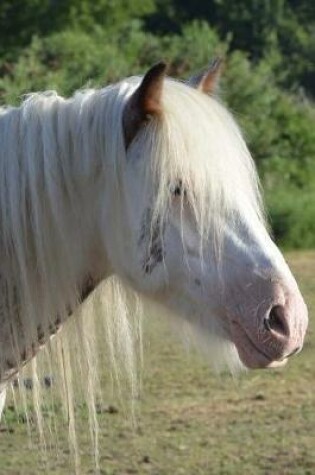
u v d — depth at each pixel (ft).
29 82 78.23
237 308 16.55
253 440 32.89
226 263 16.65
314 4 202.39
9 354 17.90
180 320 17.30
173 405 36.27
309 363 42.65
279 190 89.30
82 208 17.62
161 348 44.39
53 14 128.06
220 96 18.62
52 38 90.53
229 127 17.08
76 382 18.62
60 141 17.54
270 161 90.68
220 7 183.62
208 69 18.44
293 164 91.91
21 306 17.75
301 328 16.46
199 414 35.40
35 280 17.76
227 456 31.40
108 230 17.43
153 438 32.71
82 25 129.70
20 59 86.22
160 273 16.97
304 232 80.18
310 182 92.17
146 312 18.30
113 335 18.48
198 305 16.88
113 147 17.13
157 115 16.88
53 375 18.31
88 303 18.30
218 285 16.63
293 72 188.96
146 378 39.55
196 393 37.88
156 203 16.76
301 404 36.83
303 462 31.01
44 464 29.71
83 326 18.24
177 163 16.67
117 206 17.25
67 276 17.81
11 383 18.53
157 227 16.85
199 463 30.68
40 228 17.57
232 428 33.96
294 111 93.56
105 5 131.95
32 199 17.52
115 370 18.75
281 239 79.36
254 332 16.38
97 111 17.48
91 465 30.14
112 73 82.33
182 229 16.76
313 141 92.84
